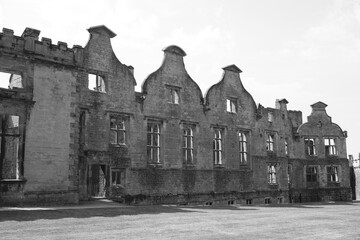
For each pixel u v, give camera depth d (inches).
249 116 1535.4
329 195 1807.3
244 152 1514.5
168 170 1229.1
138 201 1141.1
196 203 1288.1
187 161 1332.4
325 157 1828.2
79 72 1028.5
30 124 896.3
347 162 1856.5
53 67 952.3
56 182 919.0
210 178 1348.4
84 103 1063.6
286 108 1768.0
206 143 1358.3
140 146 1173.1
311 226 676.1
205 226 634.8
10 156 1048.8
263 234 566.3
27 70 905.5
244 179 1471.5
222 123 1421.0
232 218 777.6
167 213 836.6
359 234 589.3
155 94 1235.9
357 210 1087.6
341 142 1863.9
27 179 874.8
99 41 1124.5
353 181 1993.1
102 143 1085.8
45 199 893.8
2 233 515.8
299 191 1739.7
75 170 962.1
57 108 944.9
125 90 1162.6
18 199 851.4
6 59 875.4
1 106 853.8
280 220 764.0
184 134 1333.7
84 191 1029.8
